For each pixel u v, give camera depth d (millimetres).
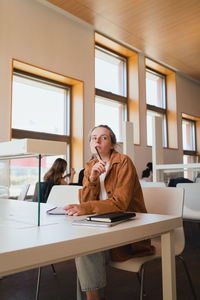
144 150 6977
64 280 2270
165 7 4832
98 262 1224
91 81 5789
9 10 4547
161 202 1619
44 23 5031
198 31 5648
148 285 2137
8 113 4367
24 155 948
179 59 7152
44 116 5312
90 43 5832
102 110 6477
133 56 6984
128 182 1306
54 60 5121
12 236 761
